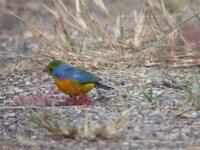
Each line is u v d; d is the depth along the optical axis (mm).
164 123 10273
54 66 11078
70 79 10977
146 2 15484
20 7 22312
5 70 14398
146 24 15875
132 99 11555
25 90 12625
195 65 13758
